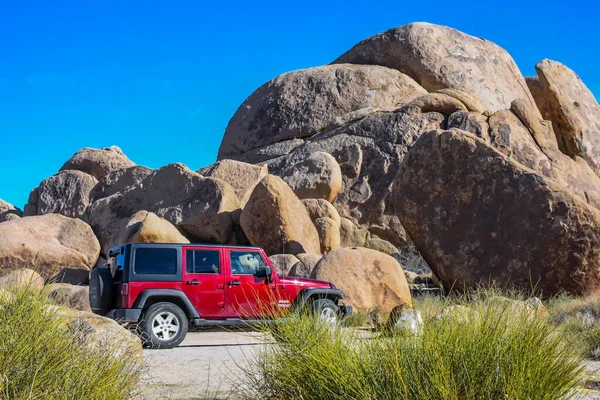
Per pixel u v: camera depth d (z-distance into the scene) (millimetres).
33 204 43625
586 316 14055
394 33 50594
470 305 6102
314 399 5598
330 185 36844
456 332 5500
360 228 38281
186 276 12977
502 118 36531
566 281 22109
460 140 24516
